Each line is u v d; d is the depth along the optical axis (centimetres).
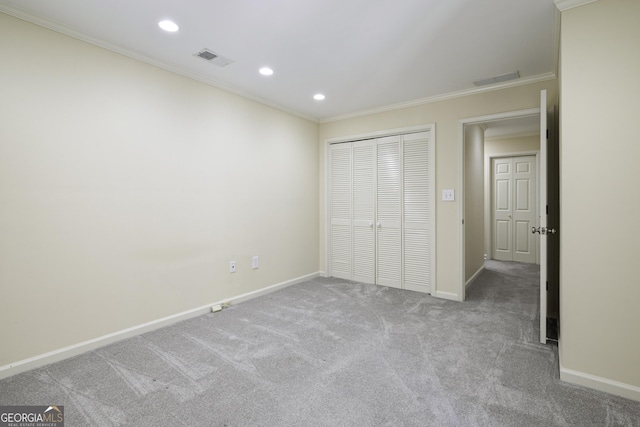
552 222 289
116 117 247
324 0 190
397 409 169
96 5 195
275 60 272
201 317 301
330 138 453
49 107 213
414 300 352
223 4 194
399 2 192
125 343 246
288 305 336
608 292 182
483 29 222
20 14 199
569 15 189
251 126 359
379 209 414
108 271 244
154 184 272
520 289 396
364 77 308
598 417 162
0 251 196
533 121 453
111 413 165
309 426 156
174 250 287
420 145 379
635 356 176
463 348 237
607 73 180
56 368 209
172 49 252
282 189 402
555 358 221
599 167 183
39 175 210
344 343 246
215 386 189
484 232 562
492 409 168
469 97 343
